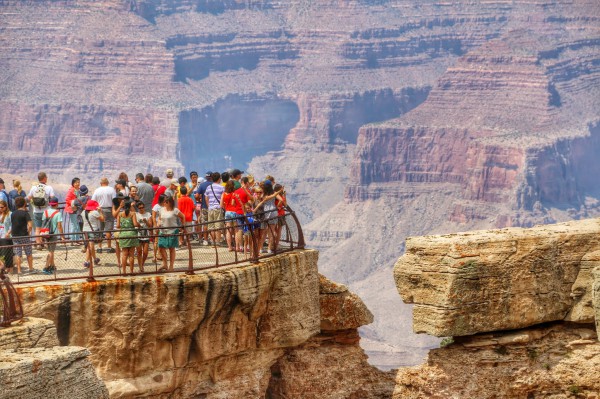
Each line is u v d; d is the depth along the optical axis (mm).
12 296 63125
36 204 82250
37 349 60594
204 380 75500
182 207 81500
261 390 77938
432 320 76125
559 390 78438
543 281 77625
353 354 82562
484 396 77812
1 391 56938
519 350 78250
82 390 59906
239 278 73750
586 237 78500
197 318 72375
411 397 79750
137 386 71562
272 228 80438
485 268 76125
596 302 74812
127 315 70438
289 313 78062
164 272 72125
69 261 78500
